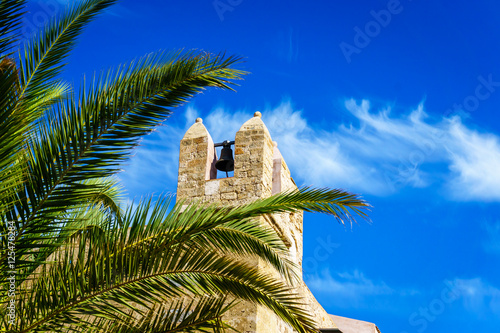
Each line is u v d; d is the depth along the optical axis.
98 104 7.41
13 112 7.47
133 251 7.75
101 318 8.31
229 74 7.93
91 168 7.30
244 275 8.66
